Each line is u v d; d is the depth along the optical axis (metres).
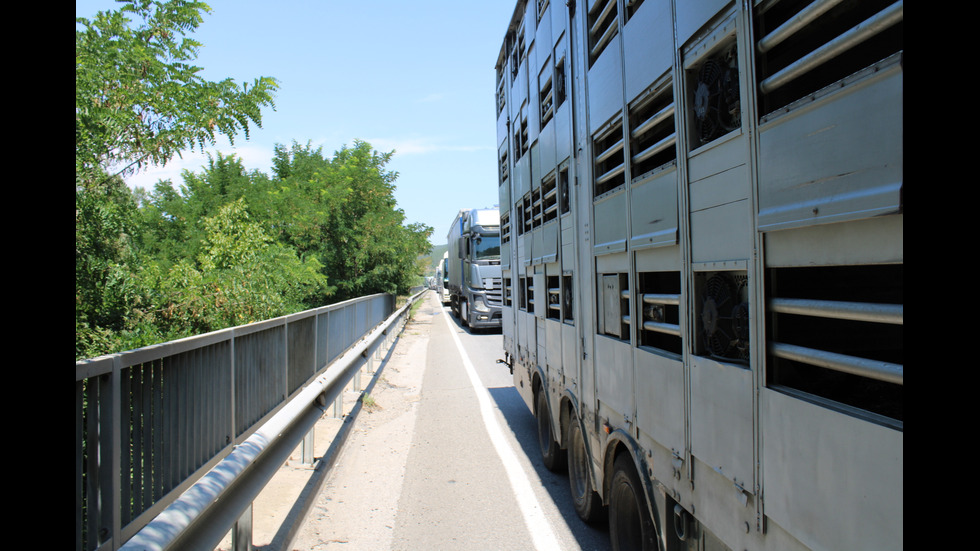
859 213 1.59
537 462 6.45
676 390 2.85
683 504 2.78
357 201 20.81
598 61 4.09
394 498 5.38
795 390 1.98
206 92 5.43
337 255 19.58
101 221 5.17
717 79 2.42
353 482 5.79
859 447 1.61
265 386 5.87
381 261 21.12
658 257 3.09
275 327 6.23
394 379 11.77
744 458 2.22
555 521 4.87
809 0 2.04
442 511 5.08
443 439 7.37
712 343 2.52
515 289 8.02
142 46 5.32
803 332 2.22
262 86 5.65
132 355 3.27
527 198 7.02
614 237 3.81
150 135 5.28
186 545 2.50
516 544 4.45
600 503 4.61
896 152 1.46
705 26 2.48
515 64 7.76
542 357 6.28
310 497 4.97
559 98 5.35
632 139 3.47
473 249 21.88
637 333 3.41
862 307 1.64
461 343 18.58
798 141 1.86
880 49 2.11
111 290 5.44
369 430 7.79
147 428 3.50
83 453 2.91
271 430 3.68
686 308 2.73
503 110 8.91
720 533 2.42
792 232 1.93
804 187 1.83
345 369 6.39
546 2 5.73
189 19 5.55
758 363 2.12
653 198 3.12
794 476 1.91
